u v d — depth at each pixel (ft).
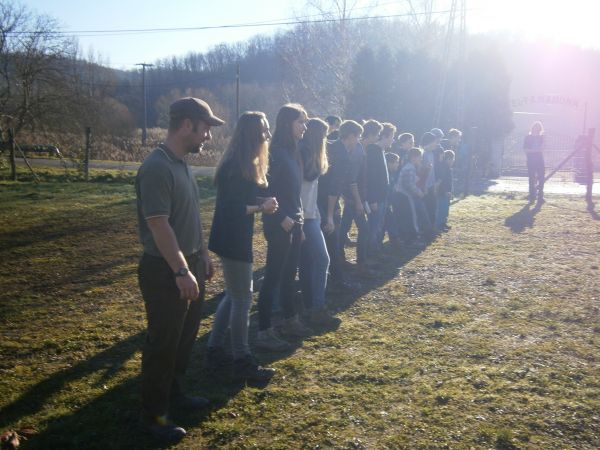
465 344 16.70
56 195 50.93
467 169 57.93
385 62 90.02
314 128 18.10
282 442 11.43
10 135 63.21
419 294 22.07
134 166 87.30
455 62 90.48
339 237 24.52
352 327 18.22
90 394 13.52
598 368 15.01
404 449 11.16
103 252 29.58
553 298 21.43
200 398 12.88
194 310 12.46
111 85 200.85
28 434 11.71
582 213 43.21
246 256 13.89
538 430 11.86
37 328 18.30
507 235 34.63
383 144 28.43
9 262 27.35
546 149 116.16
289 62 133.08
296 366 14.98
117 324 18.63
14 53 110.22
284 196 15.72
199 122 11.37
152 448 11.25
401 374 14.52
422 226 32.99
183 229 11.62
